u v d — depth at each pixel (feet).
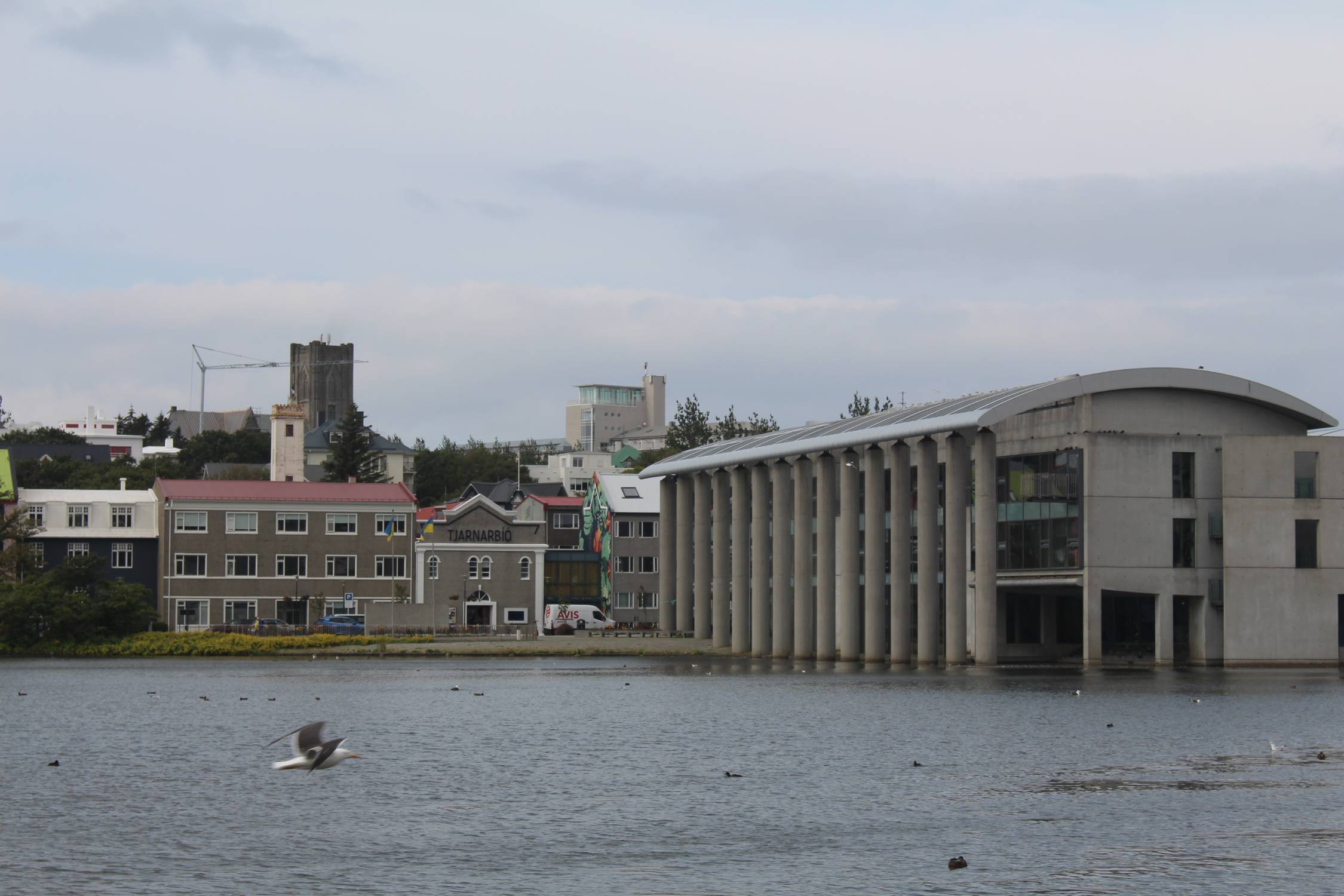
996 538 474.90
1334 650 453.58
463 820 187.21
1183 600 470.80
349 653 547.08
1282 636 451.94
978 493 457.68
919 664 479.00
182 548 615.57
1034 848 169.37
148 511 630.74
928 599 477.36
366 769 228.02
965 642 469.16
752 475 575.79
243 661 513.86
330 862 164.25
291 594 627.46
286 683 400.67
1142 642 480.23
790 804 197.06
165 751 248.11
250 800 200.44
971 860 164.35
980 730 275.39
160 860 164.96
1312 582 452.76
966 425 448.24
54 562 612.29
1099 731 272.51
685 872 159.74
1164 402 460.55
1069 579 457.68
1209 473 460.14
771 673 446.19
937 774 221.87
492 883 155.43
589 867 161.79
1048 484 467.93
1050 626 513.04
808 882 155.33
